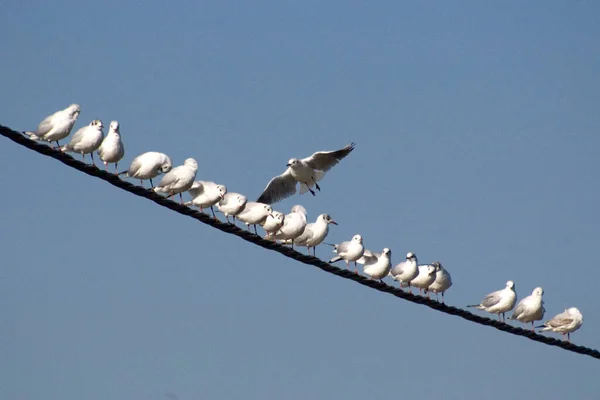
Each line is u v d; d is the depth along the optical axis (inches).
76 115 1113.4
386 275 1343.5
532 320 1405.0
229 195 1232.8
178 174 1163.9
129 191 992.9
